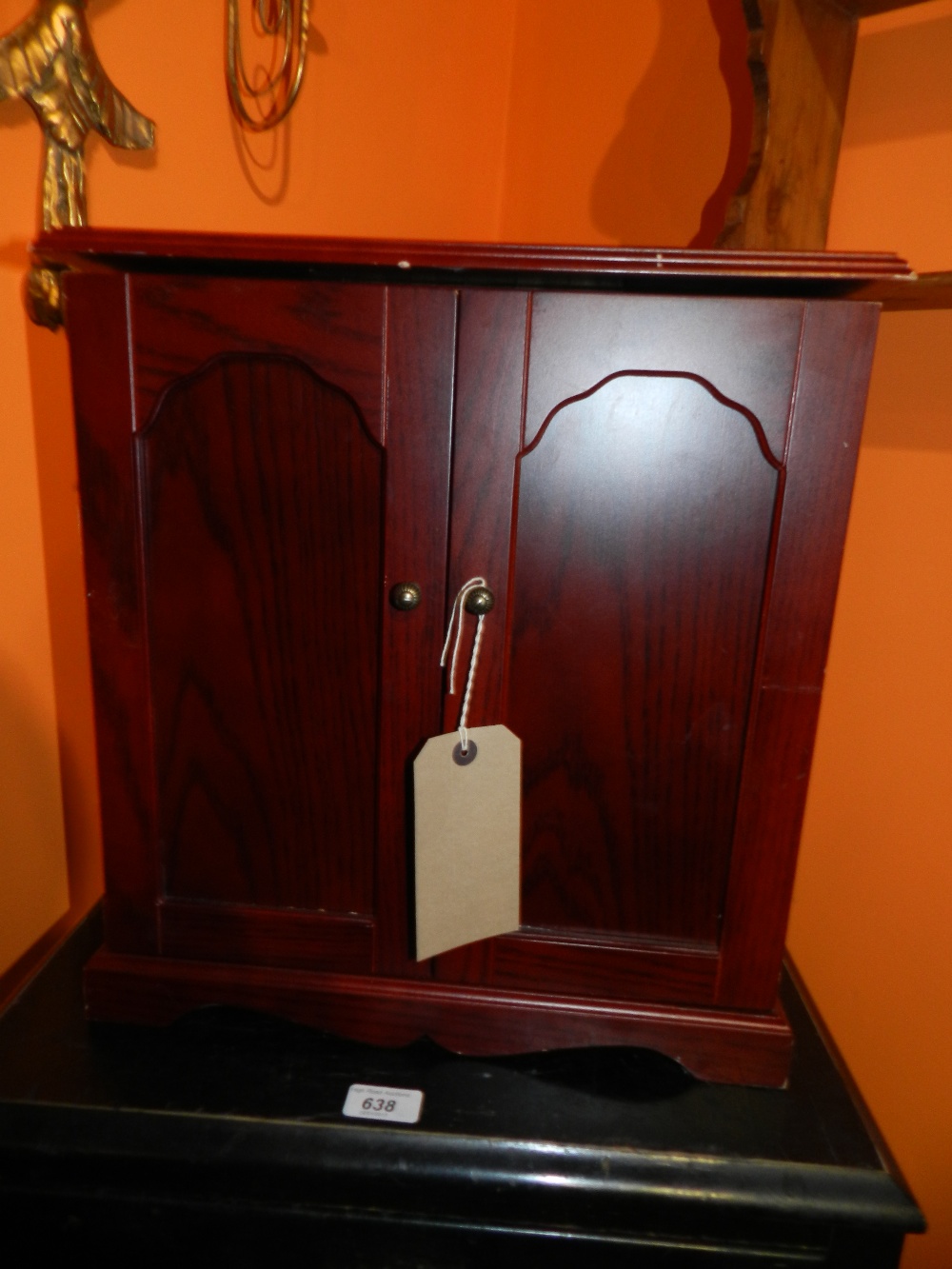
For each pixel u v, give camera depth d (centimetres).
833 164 92
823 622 61
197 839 70
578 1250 62
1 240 75
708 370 57
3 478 80
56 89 75
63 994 77
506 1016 69
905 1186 61
